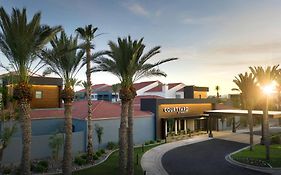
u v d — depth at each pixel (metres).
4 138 23.75
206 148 37.22
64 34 24.75
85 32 29.34
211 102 55.72
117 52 22.06
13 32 17.30
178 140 43.69
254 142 42.03
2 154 24.97
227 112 46.19
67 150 21.31
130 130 22.73
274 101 71.75
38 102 40.19
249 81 34.97
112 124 37.34
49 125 35.59
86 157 28.58
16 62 17.83
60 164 27.25
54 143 28.20
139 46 22.17
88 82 29.08
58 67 22.45
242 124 61.16
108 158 29.97
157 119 44.00
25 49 17.55
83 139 34.22
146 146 38.53
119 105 46.16
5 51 18.23
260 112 44.69
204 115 50.53
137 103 61.28
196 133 50.50
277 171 25.72
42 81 40.38
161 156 32.12
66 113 21.81
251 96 35.28
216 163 28.97
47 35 19.00
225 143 41.19
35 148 29.92
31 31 17.75
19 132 30.22
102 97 87.56
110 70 23.00
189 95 65.19
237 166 27.78
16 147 28.23
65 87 22.33
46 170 24.77
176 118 47.91
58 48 23.69
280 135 42.50
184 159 30.72
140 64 23.02
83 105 44.81
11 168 24.94
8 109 29.28
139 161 29.36
